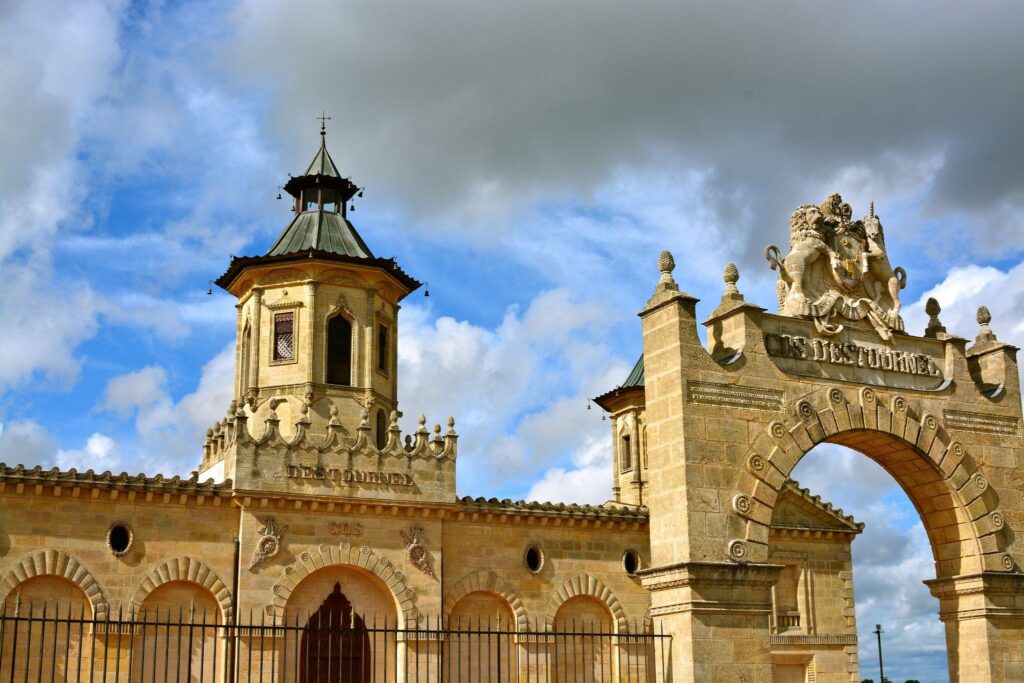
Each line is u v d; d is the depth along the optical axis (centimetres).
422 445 4594
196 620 4144
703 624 2722
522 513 4691
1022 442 3316
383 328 5294
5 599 3853
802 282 3123
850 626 5194
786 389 2992
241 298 5306
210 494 4188
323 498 4341
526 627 4622
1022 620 3164
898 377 3180
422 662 4372
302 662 4259
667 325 2933
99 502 4066
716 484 2830
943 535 3225
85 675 3928
